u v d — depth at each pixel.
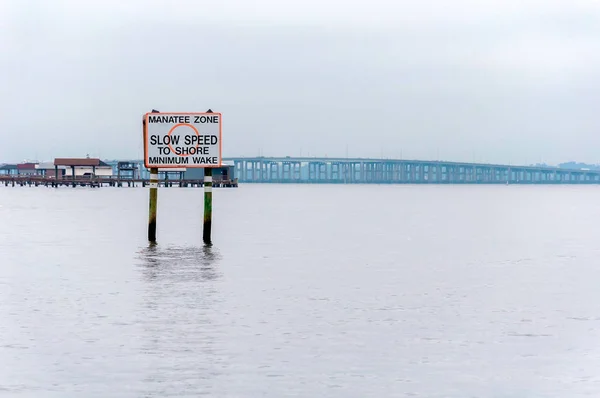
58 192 191.62
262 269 34.91
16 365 17.30
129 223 68.31
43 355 18.17
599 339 20.16
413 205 130.50
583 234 60.06
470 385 15.95
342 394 15.31
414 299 26.47
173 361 17.67
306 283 30.30
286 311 23.97
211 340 19.80
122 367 17.16
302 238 53.22
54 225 65.69
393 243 49.78
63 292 27.69
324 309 24.36
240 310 24.12
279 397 15.09
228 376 16.52
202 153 47.09
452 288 29.23
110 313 23.50
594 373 16.86
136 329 21.11
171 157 47.12
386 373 16.80
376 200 161.88
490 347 19.19
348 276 32.66
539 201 164.75
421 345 19.38
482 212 103.12
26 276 32.12
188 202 124.12
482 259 40.06
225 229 62.16
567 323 22.28
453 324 22.03
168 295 27.06
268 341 19.72
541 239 54.56
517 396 15.23
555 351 18.81
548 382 16.17
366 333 20.73
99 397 15.03
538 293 28.09
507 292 28.27
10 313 23.44
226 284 29.95
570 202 158.50
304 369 17.08
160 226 64.19
